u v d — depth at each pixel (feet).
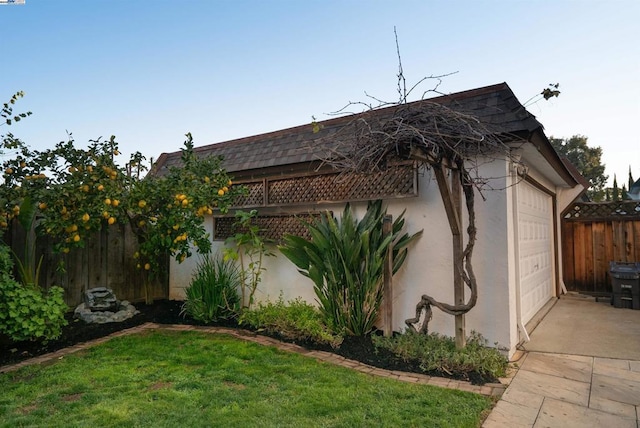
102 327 18.22
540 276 22.70
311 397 10.30
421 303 14.49
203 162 20.36
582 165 80.07
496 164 14.24
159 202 19.36
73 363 13.29
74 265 20.56
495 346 14.07
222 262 21.72
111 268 22.25
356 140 11.99
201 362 13.28
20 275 17.72
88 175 17.28
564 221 28.81
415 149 11.31
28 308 14.60
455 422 8.96
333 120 20.07
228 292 20.34
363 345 14.88
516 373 12.42
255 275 21.15
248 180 21.79
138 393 10.60
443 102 16.03
